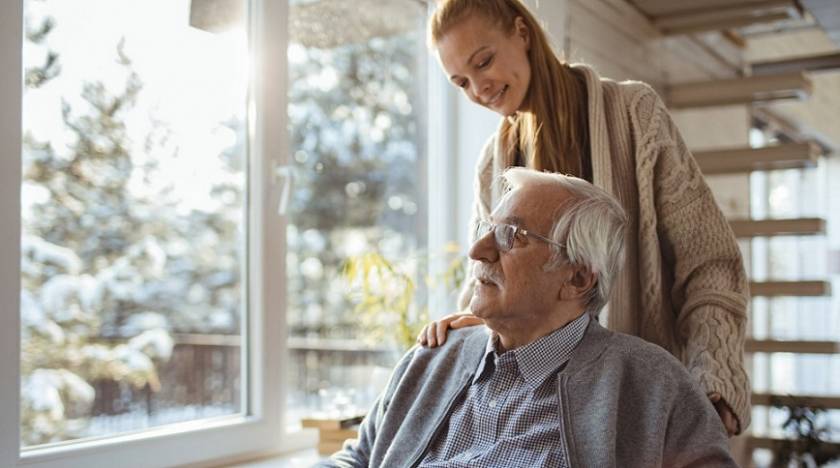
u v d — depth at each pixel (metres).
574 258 1.79
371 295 3.10
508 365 1.85
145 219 2.44
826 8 4.49
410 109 3.47
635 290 2.11
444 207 3.42
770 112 6.59
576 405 1.77
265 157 2.71
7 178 2.01
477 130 3.41
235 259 2.67
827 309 7.82
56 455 2.09
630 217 2.10
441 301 3.36
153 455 2.30
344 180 3.27
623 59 4.03
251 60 2.71
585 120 2.14
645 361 1.80
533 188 1.83
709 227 2.05
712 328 1.93
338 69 3.18
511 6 2.09
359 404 3.15
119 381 2.35
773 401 4.72
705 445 1.72
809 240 7.95
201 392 2.55
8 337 2.01
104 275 2.33
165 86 2.49
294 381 3.00
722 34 5.34
